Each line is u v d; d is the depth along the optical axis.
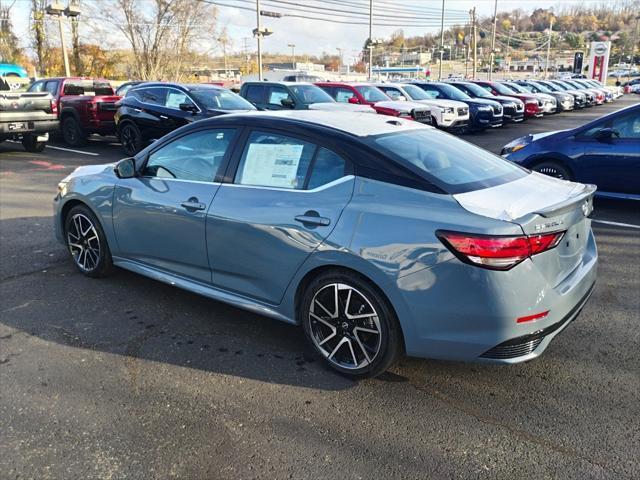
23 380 3.19
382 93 16.42
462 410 2.92
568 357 3.47
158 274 4.14
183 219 3.79
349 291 3.07
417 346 2.90
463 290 2.69
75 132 14.16
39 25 36.78
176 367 3.34
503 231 2.61
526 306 2.68
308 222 3.13
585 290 3.15
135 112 12.09
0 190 8.72
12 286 4.60
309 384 3.17
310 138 3.33
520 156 7.75
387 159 3.08
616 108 31.33
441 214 2.79
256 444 2.65
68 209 4.85
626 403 2.96
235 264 3.56
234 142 3.67
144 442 2.66
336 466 2.50
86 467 2.48
